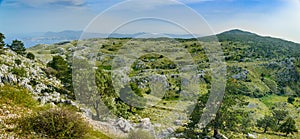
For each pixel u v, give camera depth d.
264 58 95.19
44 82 28.03
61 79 32.38
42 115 12.06
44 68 37.34
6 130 10.85
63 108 13.02
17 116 12.55
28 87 21.09
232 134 33.25
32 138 10.70
